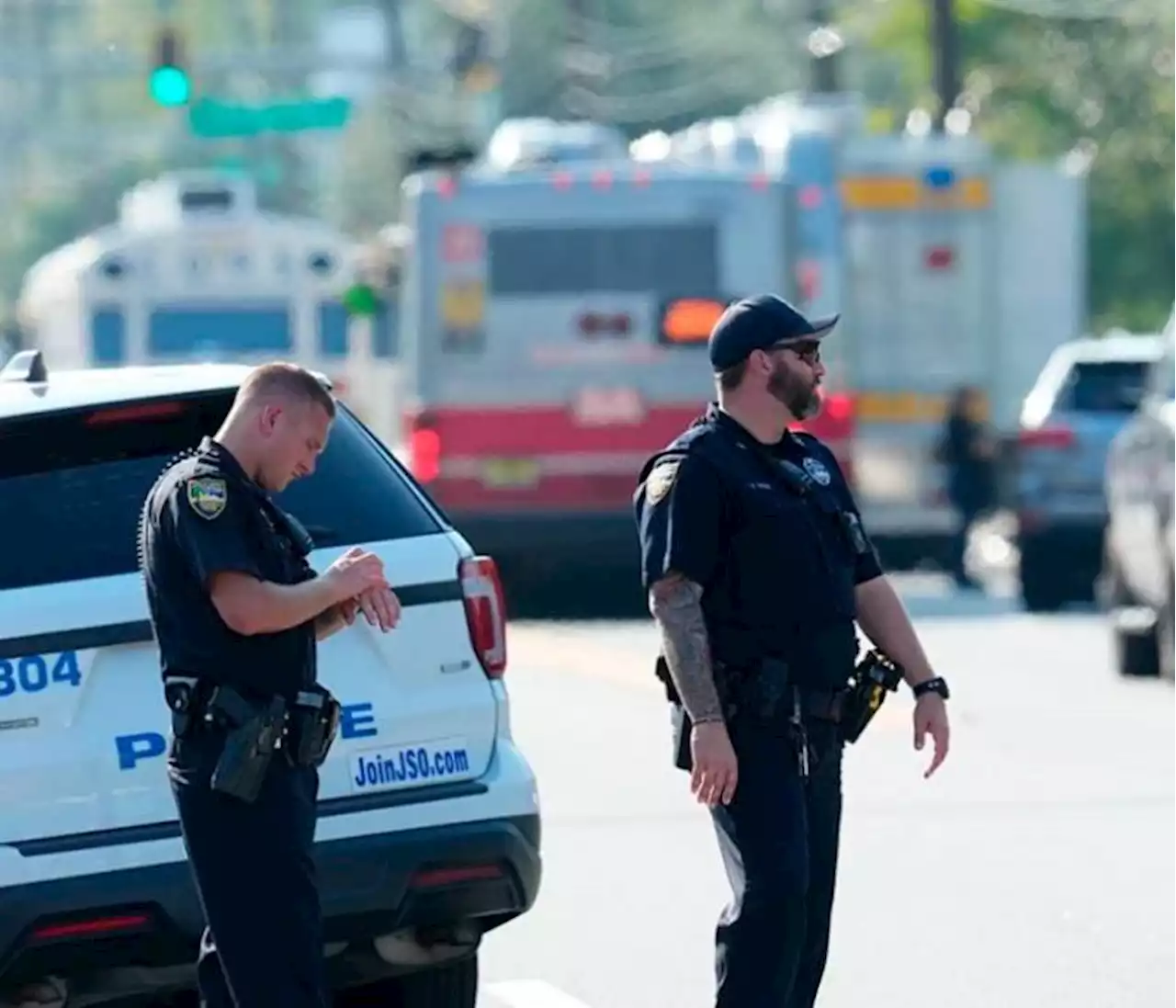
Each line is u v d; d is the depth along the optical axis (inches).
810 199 3459.6
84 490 1198.3
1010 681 2765.7
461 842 1202.0
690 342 3390.7
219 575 1056.8
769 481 1151.0
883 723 2394.2
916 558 4099.4
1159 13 7170.3
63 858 1162.6
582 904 1678.2
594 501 3395.7
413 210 3420.3
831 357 3462.1
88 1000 1190.9
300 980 1068.5
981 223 4023.1
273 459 1079.6
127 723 1175.6
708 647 1138.0
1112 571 2866.6
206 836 1067.9
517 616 3659.0
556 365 3400.6
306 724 1073.5
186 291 4554.6
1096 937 1568.7
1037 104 7204.7
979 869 1763.0
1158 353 3597.4
